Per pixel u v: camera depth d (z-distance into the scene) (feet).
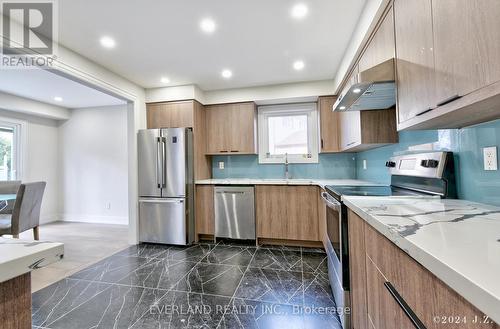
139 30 6.89
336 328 5.19
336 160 12.14
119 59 8.70
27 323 1.87
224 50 8.14
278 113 12.78
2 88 12.13
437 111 3.33
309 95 11.08
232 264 8.63
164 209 10.92
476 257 1.77
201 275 7.73
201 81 10.99
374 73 4.75
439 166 4.48
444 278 1.67
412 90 3.98
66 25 6.58
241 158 13.19
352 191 5.94
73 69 8.04
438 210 3.50
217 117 12.34
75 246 10.81
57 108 15.51
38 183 10.72
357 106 6.71
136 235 11.10
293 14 6.26
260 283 7.16
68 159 16.30
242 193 10.95
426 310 2.05
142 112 11.60
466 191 4.21
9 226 9.59
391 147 7.40
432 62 3.41
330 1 5.80
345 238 5.13
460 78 2.84
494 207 3.57
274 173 12.82
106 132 15.69
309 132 12.46
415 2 3.86
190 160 11.17
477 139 3.93
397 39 4.53
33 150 15.08
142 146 11.14
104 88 9.37
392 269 2.76
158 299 6.35
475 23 2.60
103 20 6.39
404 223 2.82
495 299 1.26
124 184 15.37
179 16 6.27
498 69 2.32
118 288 6.94
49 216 15.90
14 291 1.80
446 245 2.04
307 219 10.28
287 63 9.19
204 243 11.18
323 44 7.80
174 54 8.38
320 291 6.68
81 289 6.89
